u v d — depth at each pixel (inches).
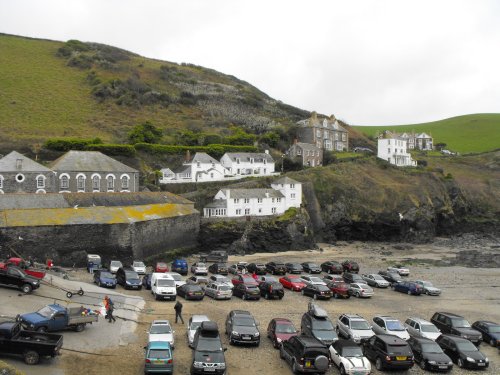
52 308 1187.9
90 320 1251.2
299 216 3636.8
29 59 6727.4
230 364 1114.1
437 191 4606.3
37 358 991.0
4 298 1378.0
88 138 4419.3
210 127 5782.5
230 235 3316.9
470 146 7391.7
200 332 1083.9
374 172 4758.9
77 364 1030.4
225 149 4702.3
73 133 4746.6
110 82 6309.1
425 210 4330.7
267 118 6525.6
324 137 5812.0
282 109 7362.2
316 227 3986.2
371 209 4146.2
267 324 1460.4
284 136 5679.1
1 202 2396.7
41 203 2517.2
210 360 996.6
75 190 3228.3
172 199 3218.5
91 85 6309.1
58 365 1007.0
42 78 6195.9
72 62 6875.0
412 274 2659.9
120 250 2397.9
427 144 7155.5
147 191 3412.9
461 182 5221.5
